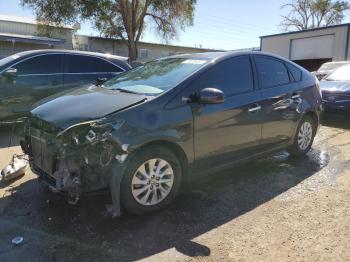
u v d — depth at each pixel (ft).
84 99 12.57
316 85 18.93
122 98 12.17
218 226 11.42
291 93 16.88
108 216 11.92
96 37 101.14
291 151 18.04
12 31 89.30
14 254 9.86
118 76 16.39
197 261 9.57
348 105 26.66
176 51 120.67
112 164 10.84
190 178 13.08
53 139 11.31
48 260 9.61
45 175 12.34
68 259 9.65
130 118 11.15
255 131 14.99
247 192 14.14
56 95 14.37
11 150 20.12
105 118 10.87
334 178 15.69
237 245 10.34
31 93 23.50
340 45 80.94
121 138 10.80
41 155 12.28
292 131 17.29
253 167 17.11
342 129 26.35
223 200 13.35
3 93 22.57
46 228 11.19
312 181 15.33
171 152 12.20
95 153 10.64
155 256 9.79
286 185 14.88
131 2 96.43
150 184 11.84
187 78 12.89
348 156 19.07
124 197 11.32
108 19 95.14
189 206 12.80
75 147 10.66
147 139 11.29
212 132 13.21
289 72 17.39
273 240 10.60
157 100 11.90
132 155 11.22
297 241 10.53
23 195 13.55
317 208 12.68
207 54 15.19
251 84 15.08
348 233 10.96
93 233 10.92
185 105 12.41
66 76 24.71
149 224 11.46
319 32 84.64
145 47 112.06
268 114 15.49
